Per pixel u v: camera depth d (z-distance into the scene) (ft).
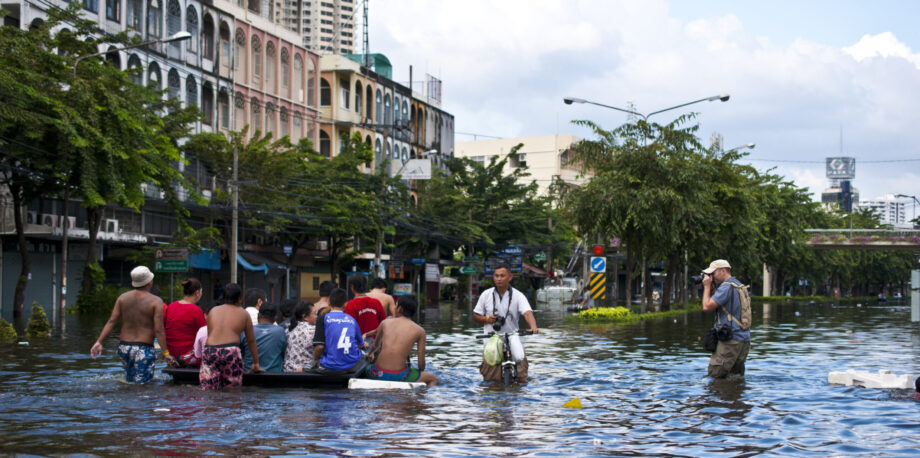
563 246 213.25
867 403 31.81
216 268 134.72
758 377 40.86
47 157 81.61
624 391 35.83
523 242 204.44
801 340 69.26
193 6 138.41
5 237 107.55
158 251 101.14
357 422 27.07
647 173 117.29
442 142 247.09
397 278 202.39
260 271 153.99
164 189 100.32
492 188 198.49
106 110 81.41
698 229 124.16
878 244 249.34
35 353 52.44
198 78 138.92
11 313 100.63
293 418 27.76
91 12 116.37
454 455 22.02
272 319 39.32
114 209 120.98
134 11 125.29
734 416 28.86
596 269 112.98
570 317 112.78
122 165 83.10
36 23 106.32
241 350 38.22
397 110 217.36
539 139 334.24
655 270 289.94
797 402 32.22
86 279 104.01
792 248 198.90
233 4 150.82
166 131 109.81
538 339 70.08
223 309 36.63
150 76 126.62
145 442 23.40
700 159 128.26
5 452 21.98
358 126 181.68
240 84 151.33
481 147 344.28
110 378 39.45
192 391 34.94
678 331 81.66
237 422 26.89
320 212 141.79
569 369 45.60
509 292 39.73
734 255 152.56
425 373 37.99
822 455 22.31
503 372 38.52
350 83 191.21
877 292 449.89
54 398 32.48
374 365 37.63
